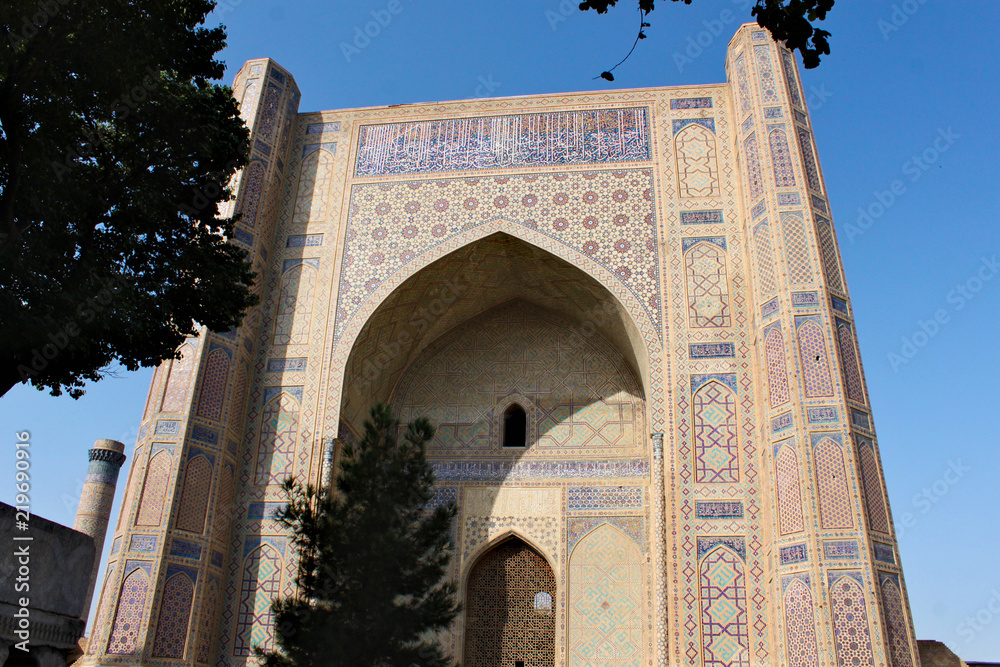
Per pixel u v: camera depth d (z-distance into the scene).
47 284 5.55
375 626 6.62
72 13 5.30
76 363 6.05
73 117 5.72
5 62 5.16
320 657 6.43
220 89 6.53
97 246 5.94
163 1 5.72
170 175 6.21
